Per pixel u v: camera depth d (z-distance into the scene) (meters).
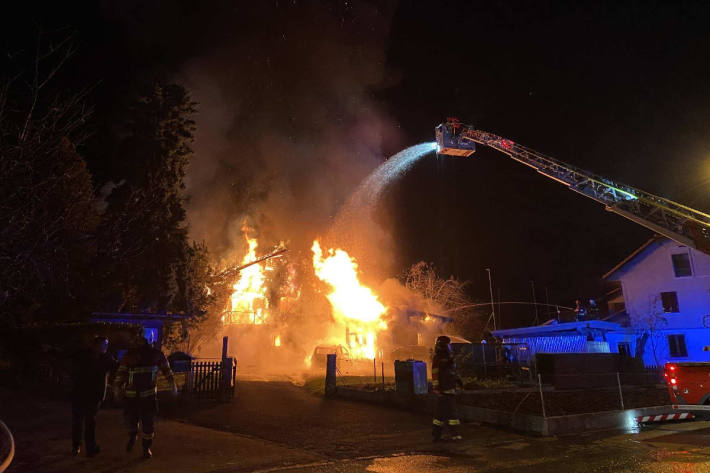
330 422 9.71
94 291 19.11
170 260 23.11
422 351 28.66
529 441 8.09
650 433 8.74
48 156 10.87
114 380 6.71
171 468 6.09
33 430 8.17
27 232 10.84
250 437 8.15
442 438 8.16
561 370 14.22
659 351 30.78
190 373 12.89
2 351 14.98
